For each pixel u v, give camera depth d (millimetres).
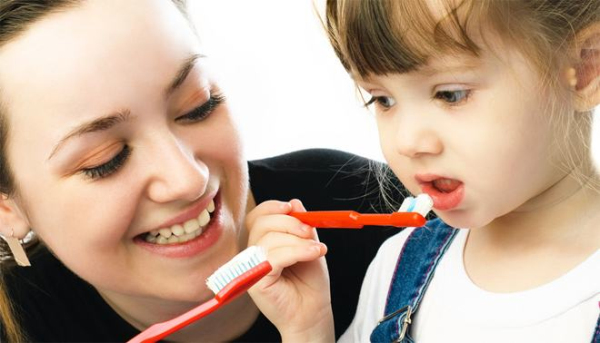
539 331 955
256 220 1254
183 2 1225
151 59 1101
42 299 1434
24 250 1428
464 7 871
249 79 2066
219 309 1338
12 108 1124
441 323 1064
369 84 956
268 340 1420
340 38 959
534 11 896
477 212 946
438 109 913
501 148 899
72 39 1090
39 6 1098
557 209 982
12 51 1107
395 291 1185
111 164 1139
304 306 1238
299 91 2045
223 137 1210
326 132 2033
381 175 1493
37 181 1164
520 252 1014
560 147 938
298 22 2023
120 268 1229
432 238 1174
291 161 1542
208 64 1193
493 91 889
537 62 894
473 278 1053
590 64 935
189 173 1135
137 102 1101
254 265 952
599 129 981
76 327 1428
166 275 1241
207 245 1228
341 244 1463
